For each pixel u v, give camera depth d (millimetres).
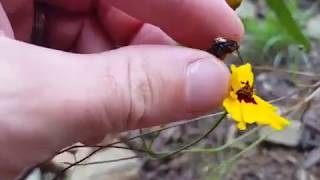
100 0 158
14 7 153
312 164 225
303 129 233
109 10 157
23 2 154
